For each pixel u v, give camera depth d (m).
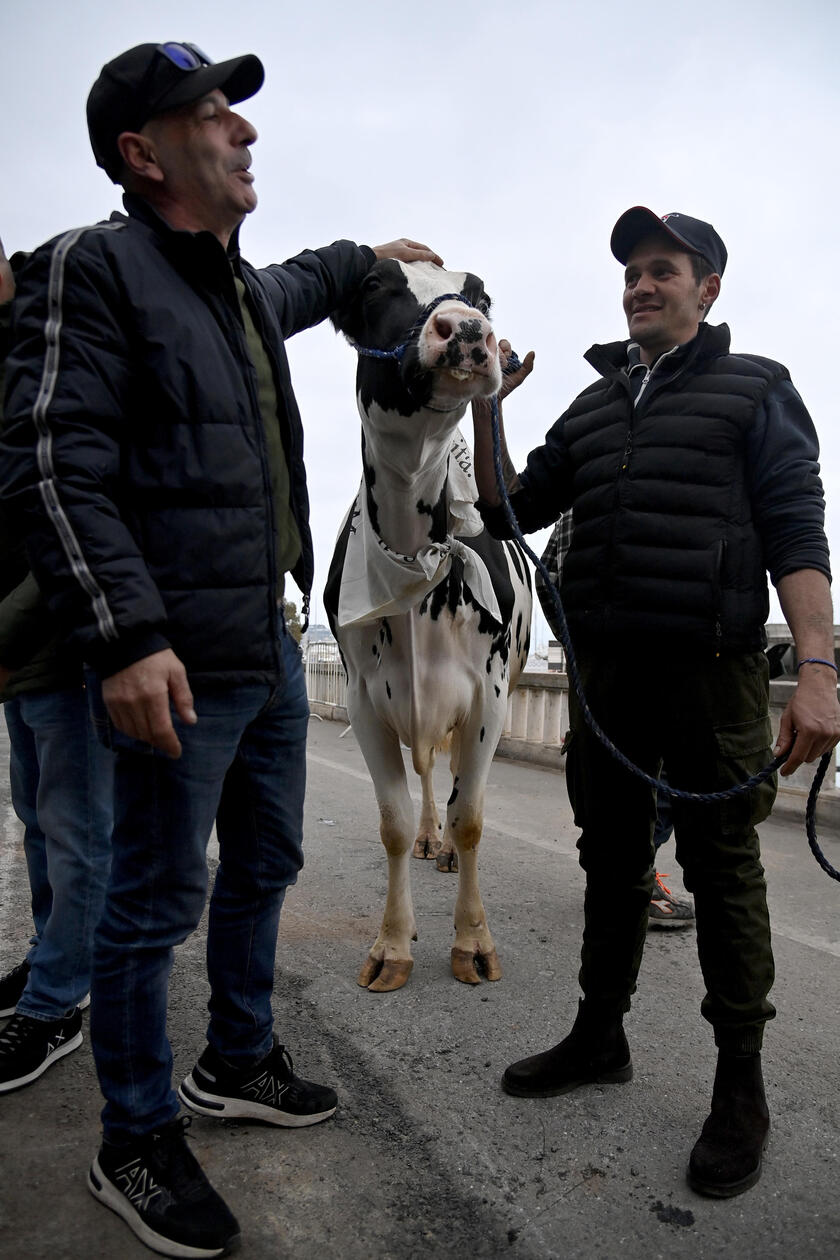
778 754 1.83
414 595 2.56
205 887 1.75
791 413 2.00
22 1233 1.69
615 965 2.22
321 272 2.20
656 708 2.06
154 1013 1.69
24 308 1.50
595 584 2.11
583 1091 2.24
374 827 5.07
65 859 2.17
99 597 1.42
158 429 1.58
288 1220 1.75
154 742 1.49
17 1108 2.09
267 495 1.72
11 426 1.47
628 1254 1.68
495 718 3.00
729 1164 1.85
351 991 2.80
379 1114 2.12
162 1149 1.70
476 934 2.97
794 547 1.90
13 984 2.46
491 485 2.30
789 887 4.01
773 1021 2.64
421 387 2.12
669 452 2.01
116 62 1.63
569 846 4.73
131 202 1.69
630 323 2.13
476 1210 1.79
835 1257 1.67
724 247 2.18
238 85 1.73
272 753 1.95
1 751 7.24
